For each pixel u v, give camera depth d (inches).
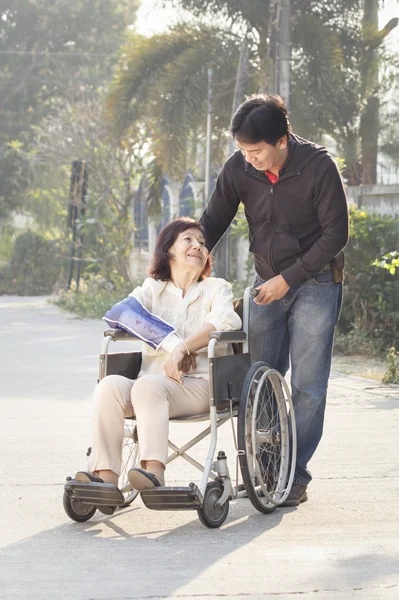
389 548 190.4
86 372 484.4
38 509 225.3
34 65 1930.4
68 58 1943.9
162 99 919.0
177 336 213.8
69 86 1856.5
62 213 1429.6
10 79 1923.0
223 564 181.0
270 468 229.3
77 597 164.1
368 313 567.5
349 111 855.1
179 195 1332.4
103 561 184.1
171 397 209.5
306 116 848.3
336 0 869.2
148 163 1042.1
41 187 1840.6
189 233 222.8
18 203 1923.0
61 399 396.2
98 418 207.5
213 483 207.2
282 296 223.9
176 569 178.4
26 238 1753.2
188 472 259.9
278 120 212.2
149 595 164.6
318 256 219.1
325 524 209.8
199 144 1166.3
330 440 303.4
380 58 869.8
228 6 889.5
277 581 170.9
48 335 721.0
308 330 227.1
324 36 832.9
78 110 1166.3
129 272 1147.9
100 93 1309.1
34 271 1737.2
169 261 222.8
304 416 229.3
